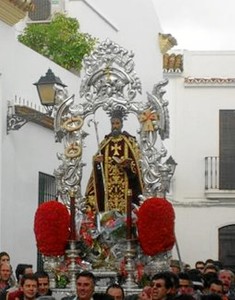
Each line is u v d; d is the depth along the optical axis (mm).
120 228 16781
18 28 24750
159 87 17094
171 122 33938
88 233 16984
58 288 16547
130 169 17016
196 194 33625
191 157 33844
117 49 17281
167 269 16578
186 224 33406
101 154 17250
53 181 22109
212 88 33969
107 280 16781
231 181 33594
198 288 16266
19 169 20297
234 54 34344
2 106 19531
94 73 17297
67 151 17328
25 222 20609
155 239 16391
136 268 16641
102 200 17203
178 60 34000
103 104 17281
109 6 27031
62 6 25078
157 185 16969
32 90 21344
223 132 33875
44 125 21438
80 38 24094
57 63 23906
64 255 16859
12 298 13359
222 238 33438
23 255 20531
